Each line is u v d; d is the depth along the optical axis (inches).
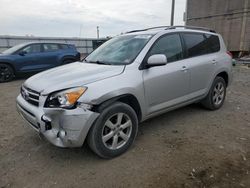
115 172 115.4
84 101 111.7
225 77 206.4
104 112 118.3
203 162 122.1
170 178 109.8
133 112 131.0
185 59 166.1
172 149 135.9
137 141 146.1
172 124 172.2
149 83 138.5
